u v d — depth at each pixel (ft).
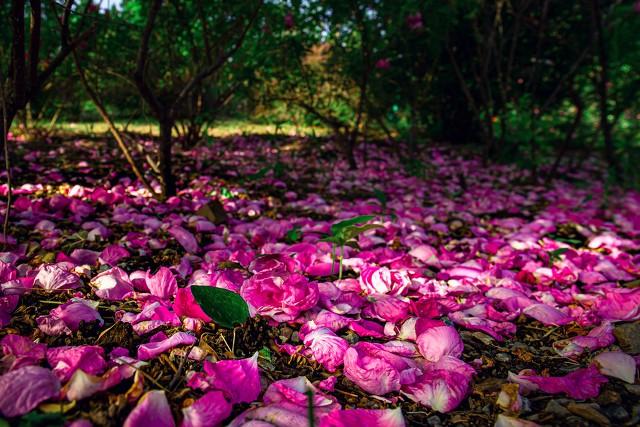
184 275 6.21
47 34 13.24
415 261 7.41
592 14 15.66
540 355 4.93
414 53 18.28
